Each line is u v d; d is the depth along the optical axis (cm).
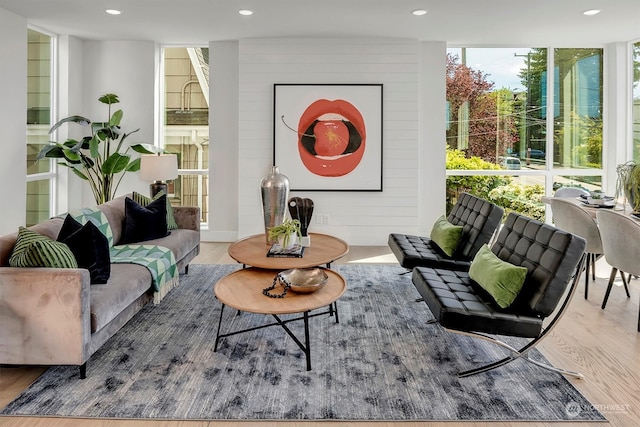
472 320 234
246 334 296
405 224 559
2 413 206
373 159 553
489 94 583
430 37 537
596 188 588
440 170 568
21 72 460
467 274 307
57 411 208
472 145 587
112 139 541
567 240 230
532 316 235
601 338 292
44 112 532
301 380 238
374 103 547
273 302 250
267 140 554
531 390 229
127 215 380
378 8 431
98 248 273
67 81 539
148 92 569
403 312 338
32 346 227
